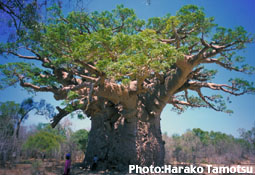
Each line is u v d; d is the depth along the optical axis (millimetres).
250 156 24531
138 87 9641
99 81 8898
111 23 12156
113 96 10102
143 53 7414
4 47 9984
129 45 7574
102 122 12508
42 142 12766
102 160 11352
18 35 6246
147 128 11750
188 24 10031
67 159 6930
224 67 11023
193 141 27469
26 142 11891
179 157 19953
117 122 11992
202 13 9109
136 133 11195
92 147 12250
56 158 13672
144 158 10938
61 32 7957
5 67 10445
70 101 8906
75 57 7680
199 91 14250
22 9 5922
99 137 12172
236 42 9648
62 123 23156
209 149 25391
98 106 12461
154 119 12289
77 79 12352
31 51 10852
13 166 8711
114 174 9477
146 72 8133
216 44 10055
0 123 11750
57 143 14211
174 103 16656
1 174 7047
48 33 7863
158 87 12039
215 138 33594
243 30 9281
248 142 28234
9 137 10617
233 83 12438
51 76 10883
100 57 8602
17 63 10695
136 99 11211
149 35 8180
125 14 12117
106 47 7641
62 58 8438
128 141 11023
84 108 12094
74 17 10633
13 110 14945
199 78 14422
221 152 26281
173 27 9586
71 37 8078
